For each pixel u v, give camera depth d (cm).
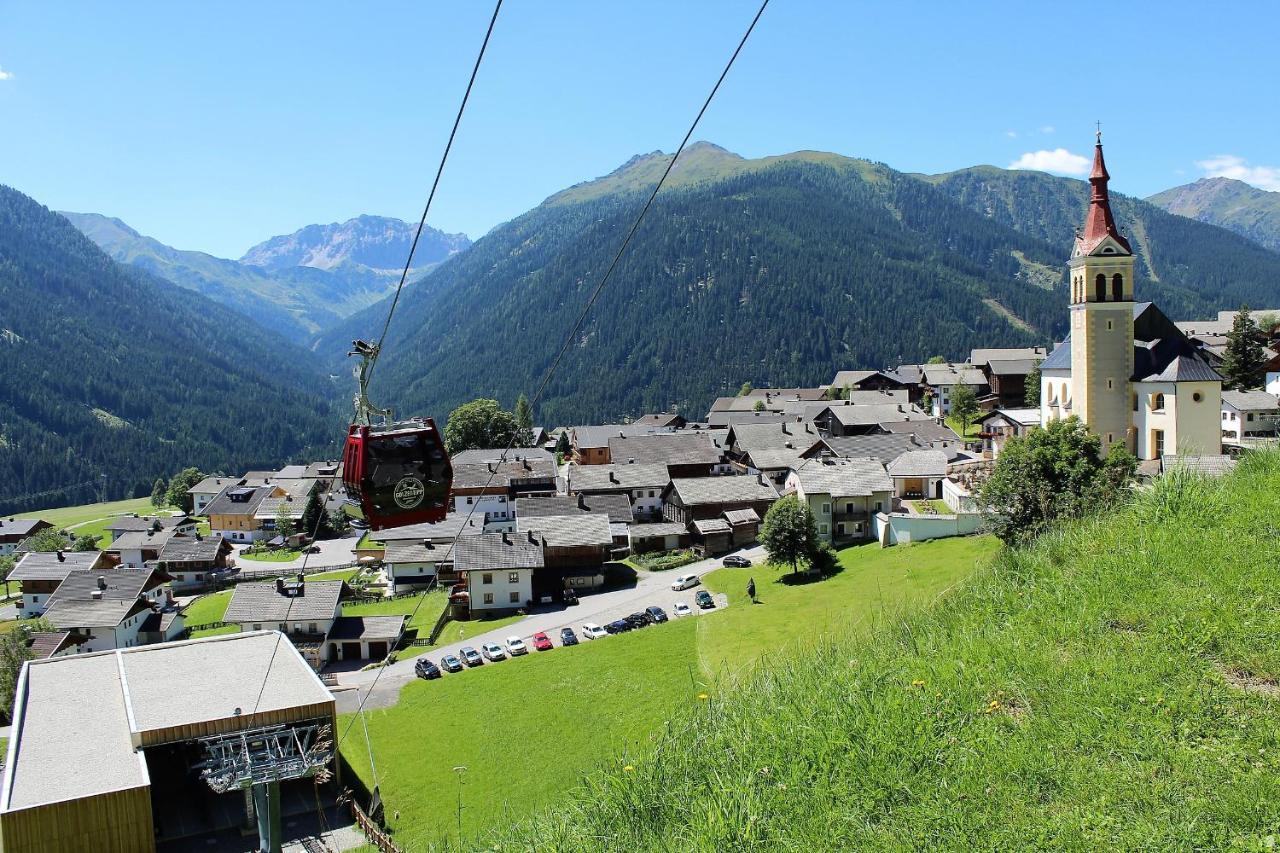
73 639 8088
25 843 3644
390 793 4472
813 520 7750
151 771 4797
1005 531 4538
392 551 9906
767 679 1338
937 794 905
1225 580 1232
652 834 948
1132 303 7069
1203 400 6731
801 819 902
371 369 1620
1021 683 1080
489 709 5578
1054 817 844
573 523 9238
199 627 9025
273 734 4462
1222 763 876
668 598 8006
